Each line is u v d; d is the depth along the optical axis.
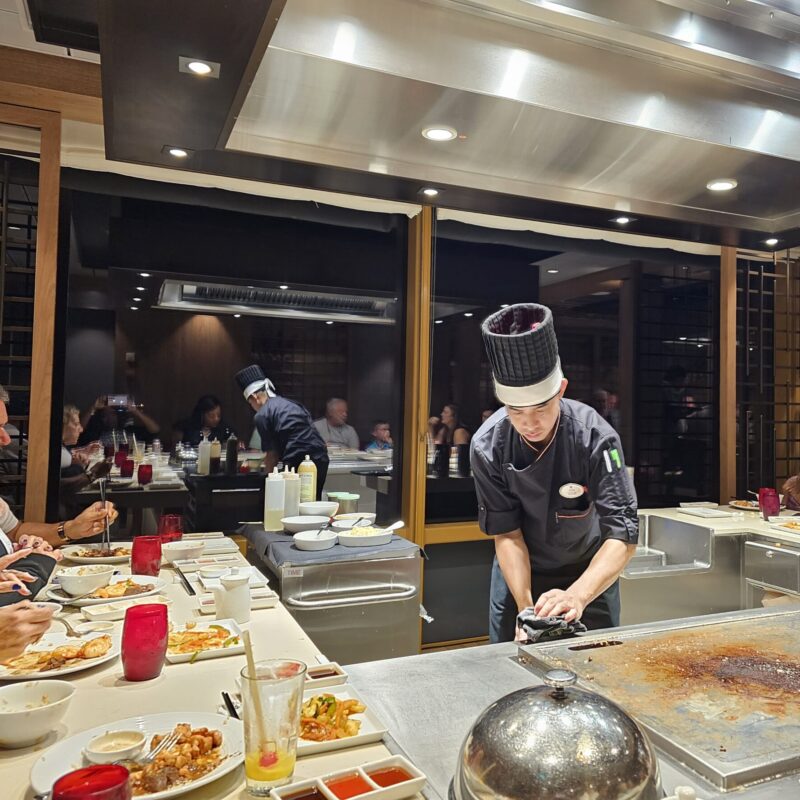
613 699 1.14
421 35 1.04
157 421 3.32
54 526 2.53
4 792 0.92
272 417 3.54
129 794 0.78
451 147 1.38
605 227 1.93
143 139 1.46
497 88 1.12
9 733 1.03
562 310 4.18
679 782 0.92
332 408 3.67
